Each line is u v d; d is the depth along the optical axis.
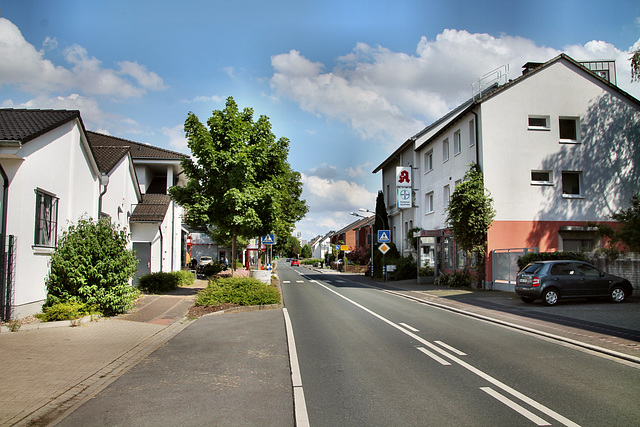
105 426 4.76
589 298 15.91
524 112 22.70
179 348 8.94
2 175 10.38
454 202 22.12
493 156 22.34
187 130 19.09
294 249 141.62
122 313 12.96
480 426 4.63
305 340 9.59
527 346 8.80
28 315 11.23
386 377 6.59
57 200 12.89
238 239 40.78
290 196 35.97
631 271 16.58
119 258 12.48
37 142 11.55
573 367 7.08
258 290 16.08
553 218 22.39
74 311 11.12
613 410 5.07
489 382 6.27
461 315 13.60
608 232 17.72
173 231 27.00
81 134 14.51
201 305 15.29
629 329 10.06
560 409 5.12
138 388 6.19
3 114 13.12
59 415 5.14
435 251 27.97
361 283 31.16
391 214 41.47
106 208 17.61
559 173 22.67
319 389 6.04
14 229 10.73
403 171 32.97
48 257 12.27
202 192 19.33
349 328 11.16
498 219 22.11
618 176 23.05
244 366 7.40
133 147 28.48
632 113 23.38
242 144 18.88
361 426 4.68
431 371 6.90
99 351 8.38
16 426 4.75
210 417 5.02
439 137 28.97
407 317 13.18
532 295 14.88
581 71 23.23
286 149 20.30
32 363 7.39
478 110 22.77
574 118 23.14
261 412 5.18
